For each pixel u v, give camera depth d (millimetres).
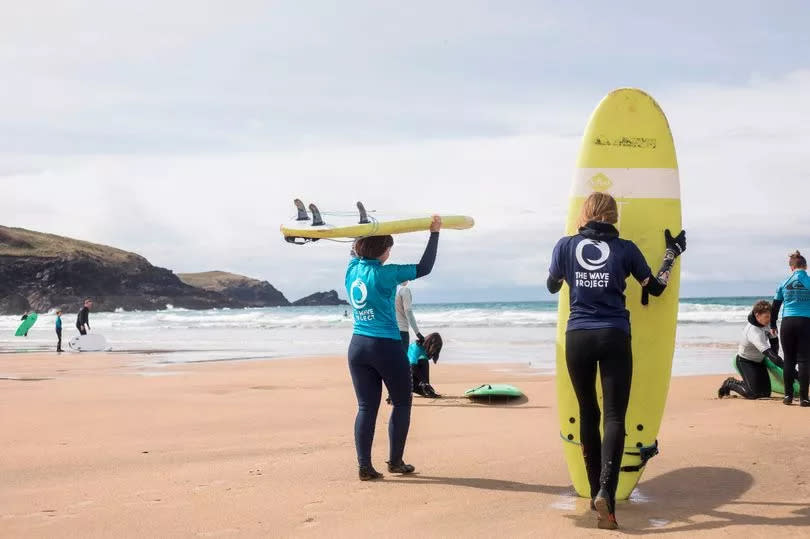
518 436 6621
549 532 3881
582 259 4113
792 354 8477
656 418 4602
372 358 5062
